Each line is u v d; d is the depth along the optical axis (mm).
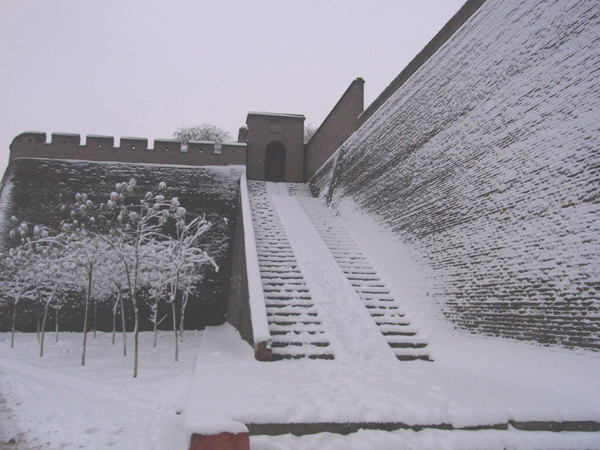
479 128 8281
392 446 3986
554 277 5977
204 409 4176
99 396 6105
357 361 7352
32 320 13211
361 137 15070
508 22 8047
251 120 23094
